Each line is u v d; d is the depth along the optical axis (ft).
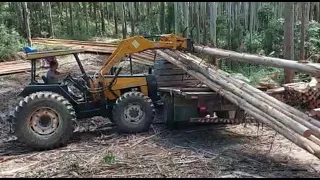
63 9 80.12
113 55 22.57
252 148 18.66
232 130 21.99
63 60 44.19
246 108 17.98
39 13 69.21
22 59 46.06
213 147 18.93
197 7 51.19
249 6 54.03
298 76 33.12
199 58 24.76
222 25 52.21
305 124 15.89
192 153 17.99
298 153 17.83
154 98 23.58
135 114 21.83
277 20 49.24
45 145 19.53
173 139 20.47
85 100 21.89
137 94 21.83
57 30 70.59
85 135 21.93
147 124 21.94
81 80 21.98
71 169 16.25
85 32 73.00
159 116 25.32
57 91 21.22
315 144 14.99
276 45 48.16
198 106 20.85
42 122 19.79
